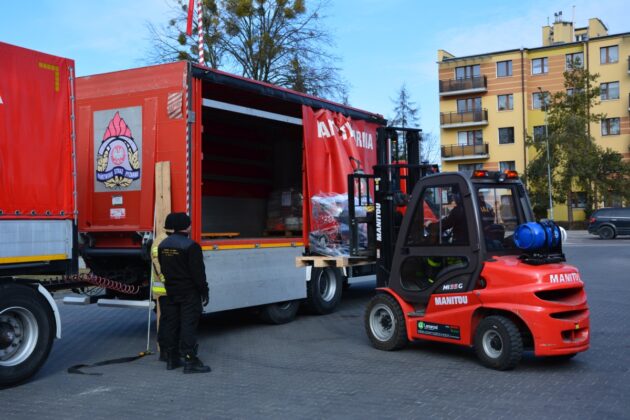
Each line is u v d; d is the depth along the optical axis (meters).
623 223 32.78
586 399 5.64
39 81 6.84
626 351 7.66
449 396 5.82
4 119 6.45
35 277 7.07
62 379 6.83
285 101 10.44
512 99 56.91
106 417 5.41
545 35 62.97
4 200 6.40
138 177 8.57
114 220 8.72
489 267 6.82
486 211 7.15
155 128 8.48
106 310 12.55
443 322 7.28
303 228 10.78
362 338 8.95
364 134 12.44
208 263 8.70
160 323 7.36
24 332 6.67
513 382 6.27
